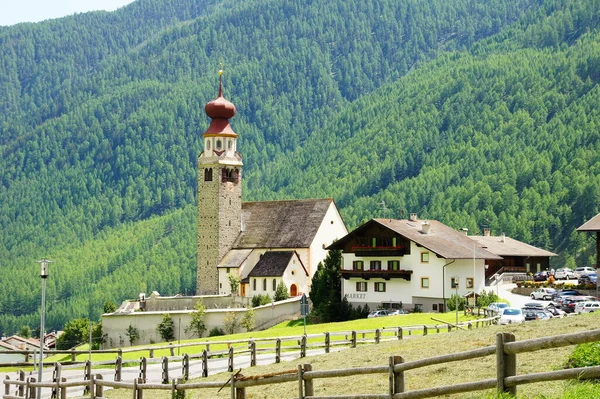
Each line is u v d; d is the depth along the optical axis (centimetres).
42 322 8412
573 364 5191
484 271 19638
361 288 19700
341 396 4938
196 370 10225
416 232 19550
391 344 9169
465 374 6175
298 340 11894
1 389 9950
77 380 10144
